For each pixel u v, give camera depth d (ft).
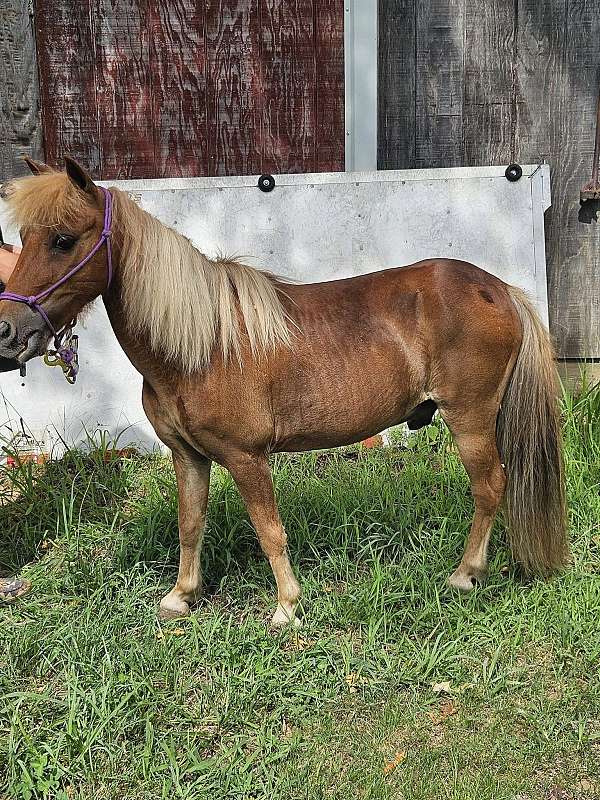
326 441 8.64
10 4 13.62
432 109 14.16
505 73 13.99
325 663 8.11
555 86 14.02
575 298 14.74
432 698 7.77
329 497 11.02
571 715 7.45
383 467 12.00
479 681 7.97
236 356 7.95
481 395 8.70
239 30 13.84
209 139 14.32
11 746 6.99
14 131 14.15
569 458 11.58
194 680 8.09
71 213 7.23
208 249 13.87
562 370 14.88
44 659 8.30
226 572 9.83
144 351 7.95
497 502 9.09
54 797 6.72
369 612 8.75
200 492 8.91
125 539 10.25
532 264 13.76
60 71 14.01
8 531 10.91
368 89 13.96
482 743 7.18
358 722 7.54
